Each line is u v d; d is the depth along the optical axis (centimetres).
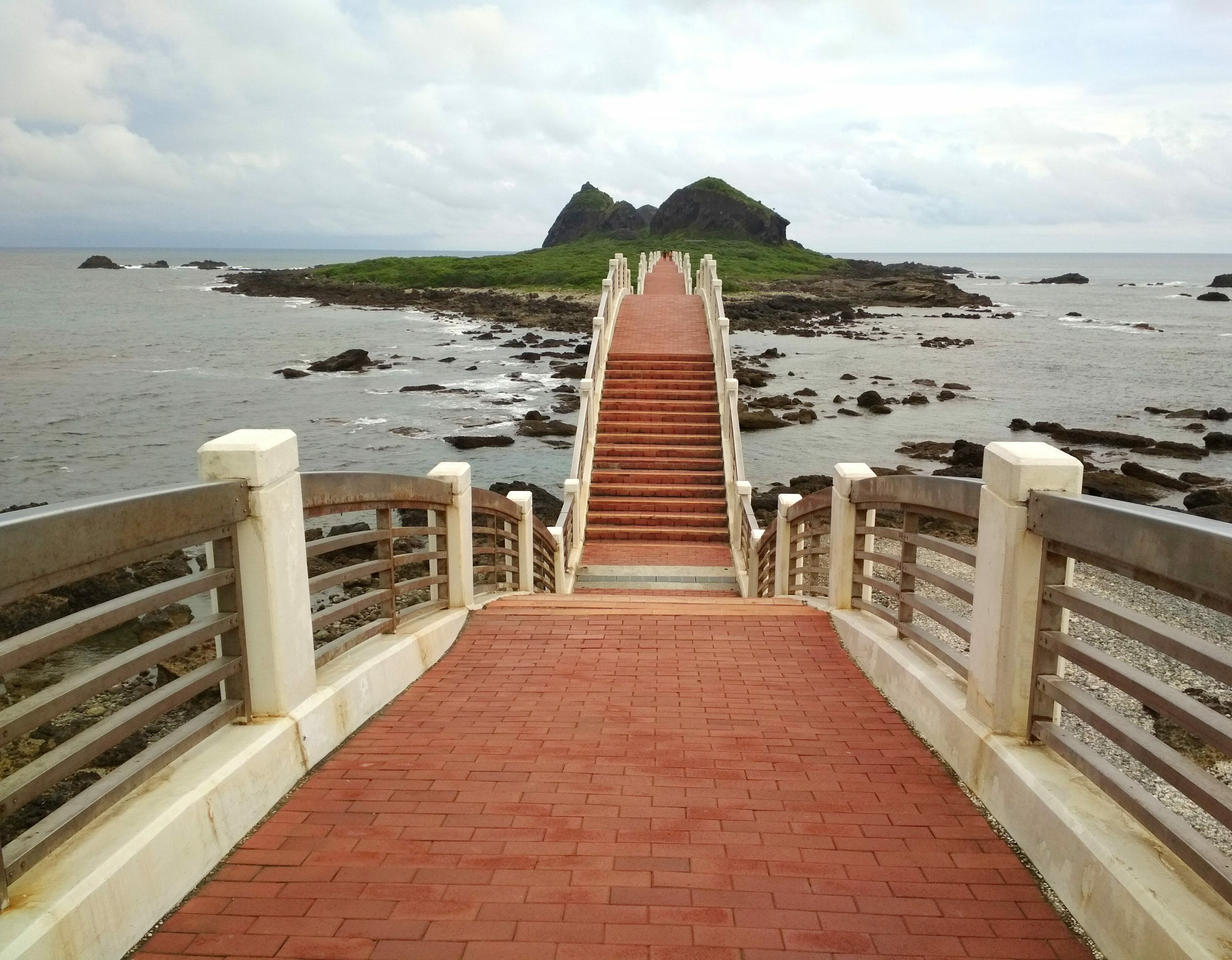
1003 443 355
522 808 348
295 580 387
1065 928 267
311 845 317
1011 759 327
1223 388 3912
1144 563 258
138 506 282
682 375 1802
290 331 6078
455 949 251
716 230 11956
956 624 418
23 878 241
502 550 844
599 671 551
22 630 1151
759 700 491
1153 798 260
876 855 310
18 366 4384
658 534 1444
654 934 259
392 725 449
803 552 822
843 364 4606
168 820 279
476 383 4009
